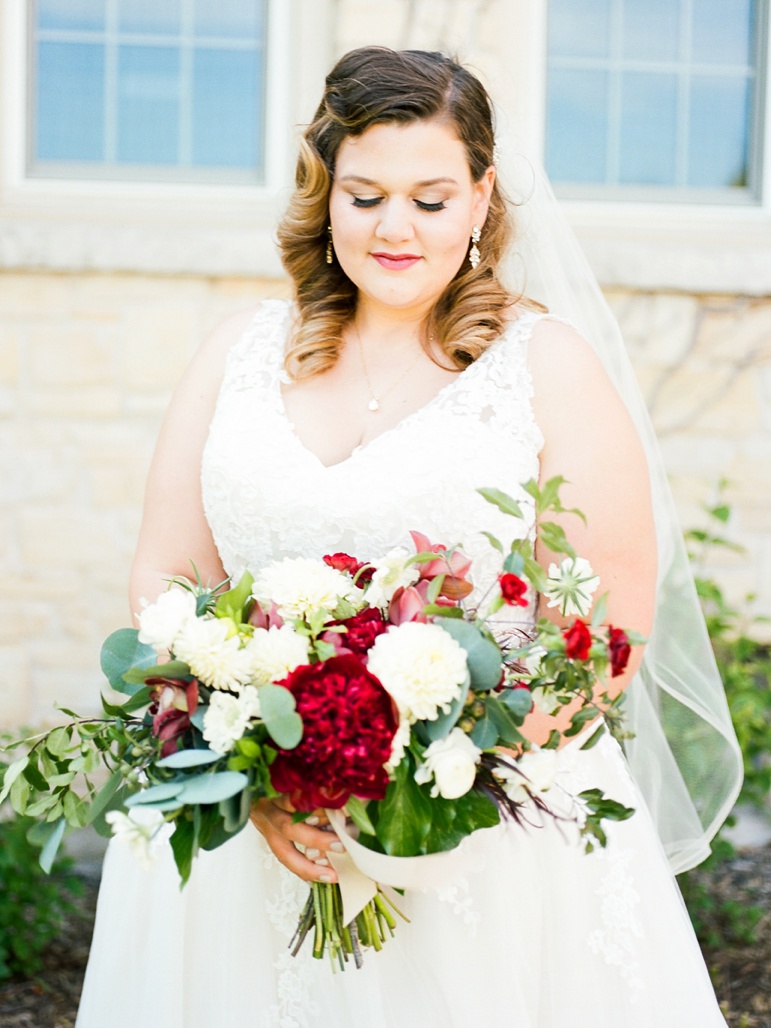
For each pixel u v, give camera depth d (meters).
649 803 2.32
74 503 4.14
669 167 4.24
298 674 1.54
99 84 4.16
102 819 1.70
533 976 1.89
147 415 4.12
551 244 2.31
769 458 4.20
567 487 1.91
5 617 4.14
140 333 4.10
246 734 1.55
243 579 1.68
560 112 4.23
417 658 1.52
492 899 1.86
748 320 4.16
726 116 4.26
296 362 2.10
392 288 1.94
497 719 1.55
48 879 3.58
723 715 2.33
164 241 4.02
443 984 1.84
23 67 4.09
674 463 4.20
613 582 1.90
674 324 4.16
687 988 1.94
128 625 4.16
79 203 4.05
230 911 1.96
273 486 1.96
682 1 4.22
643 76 4.24
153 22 4.16
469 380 1.98
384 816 1.56
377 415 2.04
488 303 2.07
